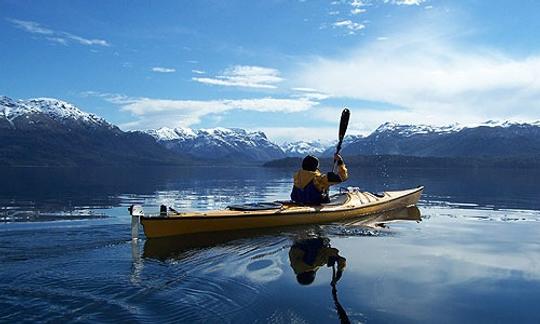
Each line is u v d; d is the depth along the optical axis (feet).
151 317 16.14
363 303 17.78
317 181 38.60
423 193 77.92
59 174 201.98
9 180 132.77
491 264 24.59
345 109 41.27
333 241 30.04
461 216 45.52
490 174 198.08
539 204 58.65
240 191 88.28
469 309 17.42
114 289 19.16
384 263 24.21
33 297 18.20
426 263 24.40
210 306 17.22
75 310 16.83
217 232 31.58
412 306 17.61
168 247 27.37
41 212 48.21
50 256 25.07
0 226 36.63
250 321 15.81
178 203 62.54
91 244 28.25
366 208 42.34
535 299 18.60
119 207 54.34
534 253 27.58
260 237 30.66
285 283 20.12
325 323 15.79
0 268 22.44
